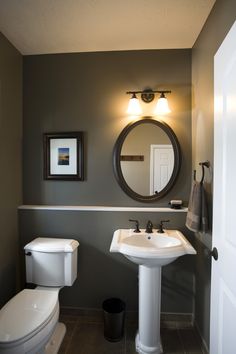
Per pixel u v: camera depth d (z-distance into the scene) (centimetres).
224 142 100
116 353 155
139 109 186
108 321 165
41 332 117
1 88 170
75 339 168
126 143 191
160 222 185
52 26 161
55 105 197
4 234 175
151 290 152
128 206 193
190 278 185
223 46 101
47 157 197
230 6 116
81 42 181
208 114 150
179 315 187
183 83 189
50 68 197
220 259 103
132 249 140
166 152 189
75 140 195
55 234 193
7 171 178
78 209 191
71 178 194
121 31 166
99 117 195
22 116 199
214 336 108
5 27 162
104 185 195
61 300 194
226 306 96
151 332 153
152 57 191
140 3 139
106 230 190
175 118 190
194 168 181
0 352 107
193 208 153
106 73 194
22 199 200
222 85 102
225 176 99
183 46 186
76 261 183
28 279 175
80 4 140
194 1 138
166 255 136
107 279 191
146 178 190
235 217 89
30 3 139
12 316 123
